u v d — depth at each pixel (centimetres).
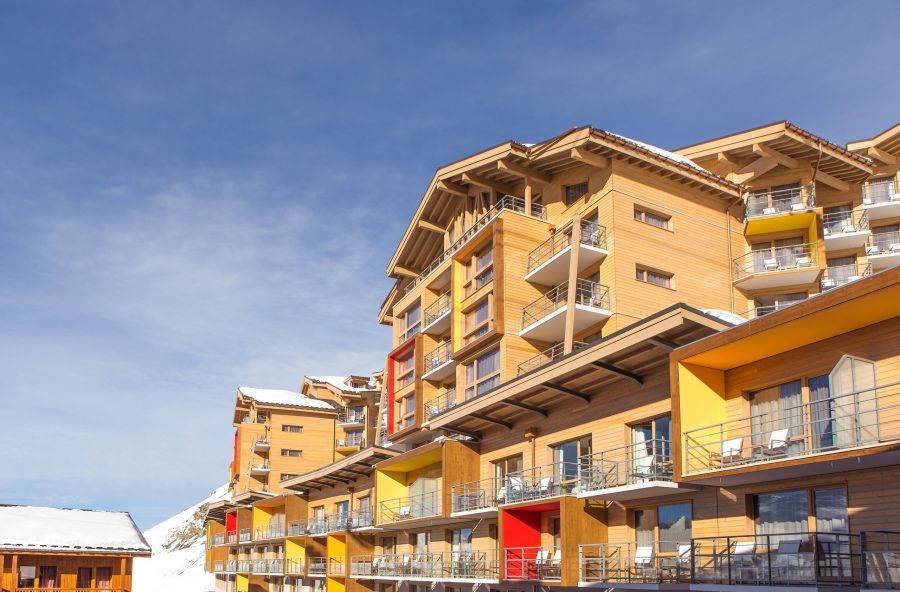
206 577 9850
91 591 3203
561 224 3622
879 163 4078
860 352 1817
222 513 8006
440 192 4228
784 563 1794
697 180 3503
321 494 5359
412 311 4591
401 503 3966
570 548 2416
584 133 3288
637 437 2470
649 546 2345
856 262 3944
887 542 1673
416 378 4169
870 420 1706
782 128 3591
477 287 3766
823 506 1866
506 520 2794
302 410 7675
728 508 2089
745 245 3747
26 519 3372
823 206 4059
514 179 3897
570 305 3119
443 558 3547
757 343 1933
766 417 2030
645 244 3331
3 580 3061
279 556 5991
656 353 2314
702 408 2077
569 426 2772
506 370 3372
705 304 3459
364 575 4141
